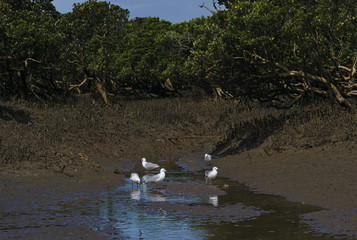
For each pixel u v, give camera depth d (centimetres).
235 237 965
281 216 1139
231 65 2569
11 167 1748
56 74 4356
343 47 2395
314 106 2722
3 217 1156
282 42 2344
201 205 1298
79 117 3083
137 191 1553
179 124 3816
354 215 1103
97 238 975
